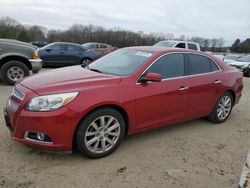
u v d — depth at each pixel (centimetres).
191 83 510
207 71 555
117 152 432
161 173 382
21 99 385
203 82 532
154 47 532
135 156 424
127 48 544
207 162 423
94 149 402
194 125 578
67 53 1542
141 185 352
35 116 365
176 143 482
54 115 364
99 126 404
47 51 1503
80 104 377
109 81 417
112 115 409
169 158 425
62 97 372
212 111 577
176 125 569
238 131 564
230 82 591
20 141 383
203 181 372
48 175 360
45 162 389
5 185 334
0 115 560
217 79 563
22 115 373
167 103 474
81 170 375
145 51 501
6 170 364
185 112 512
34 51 888
